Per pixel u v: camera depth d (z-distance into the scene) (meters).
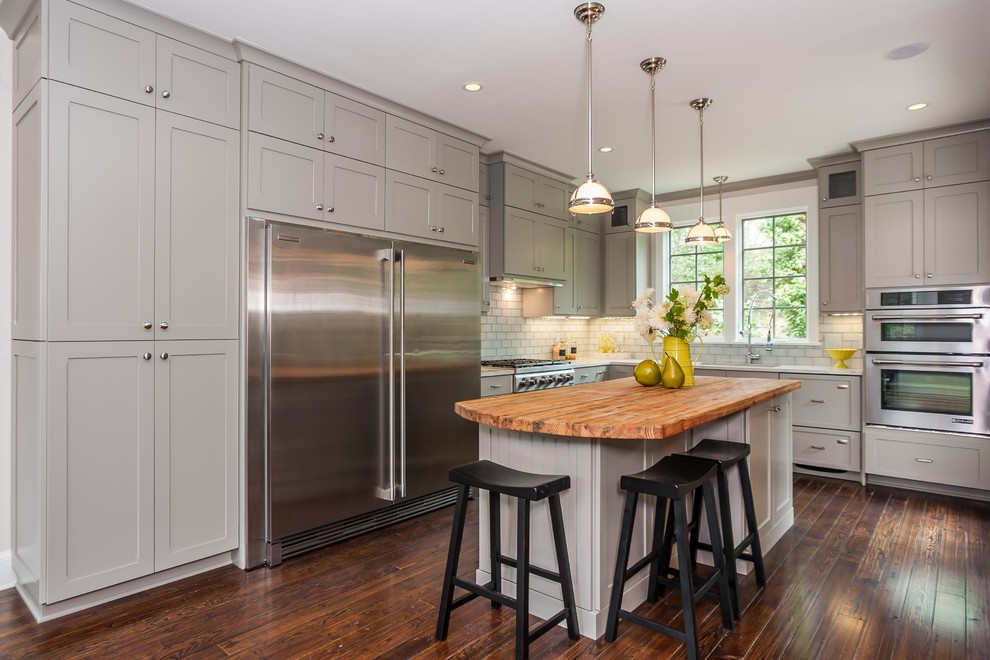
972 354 3.98
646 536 2.55
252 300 2.88
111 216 2.46
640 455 2.50
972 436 3.96
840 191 4.75
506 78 3.23
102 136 2.43
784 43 2.85
